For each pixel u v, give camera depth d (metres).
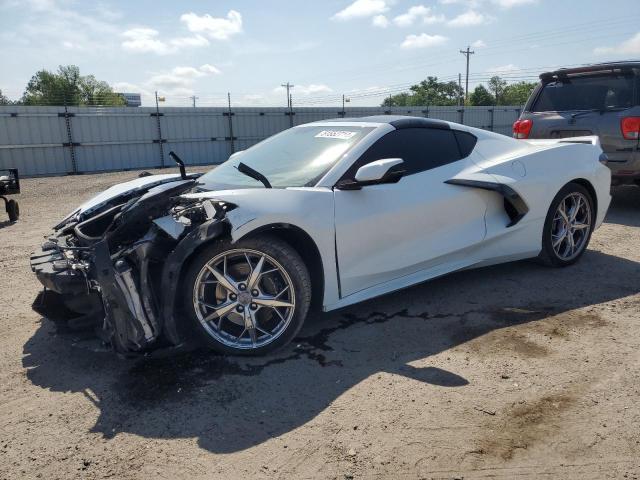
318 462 2.21
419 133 3.94
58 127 18.73
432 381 2.81
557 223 4.58
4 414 2.62
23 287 4.63
